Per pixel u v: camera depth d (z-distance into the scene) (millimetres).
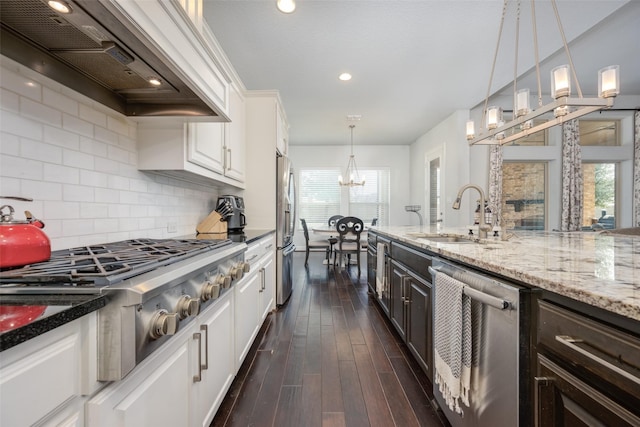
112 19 845
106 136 1414
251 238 2002
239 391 1622
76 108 1234
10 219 842
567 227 4625
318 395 1589
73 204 1223
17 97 988
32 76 1039
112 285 702
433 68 3266
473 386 1098
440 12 2340
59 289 670
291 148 7203
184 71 1175
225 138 2281
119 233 1510
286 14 2357
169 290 892
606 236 2139
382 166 7188
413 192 6879
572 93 4480
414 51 2908
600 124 4848
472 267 1190
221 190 2914
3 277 698
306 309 2959
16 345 455
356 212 7219
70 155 1208
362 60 3084
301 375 1778
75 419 601
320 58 3043
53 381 542
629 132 4695
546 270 874
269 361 1942
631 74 3795
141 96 1484
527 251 1311
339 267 4992
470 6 2277
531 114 1800
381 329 2469
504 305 895
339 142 6902
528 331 852
